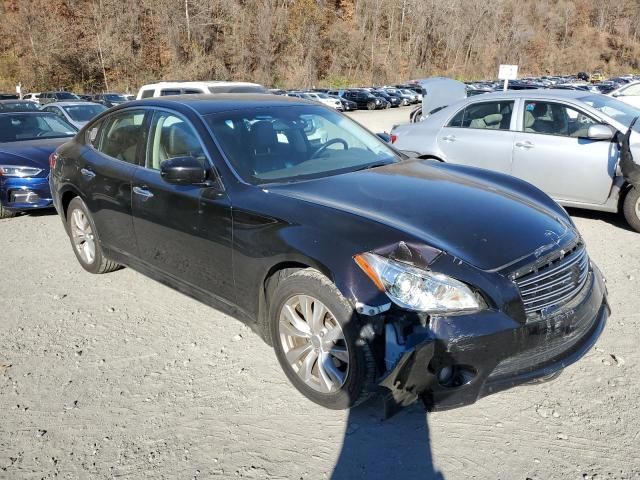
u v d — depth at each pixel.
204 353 3.49
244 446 2.62
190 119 3.69
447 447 2.57
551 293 2.67
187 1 60.41
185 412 2.89
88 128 4.84
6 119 8.48
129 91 56.84
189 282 3.67
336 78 69.38
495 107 6.80
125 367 3.36
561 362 2.71
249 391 3.06
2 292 4.62
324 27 72.19
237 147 3.48
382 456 2.53
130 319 4.02
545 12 103.88
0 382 3.23
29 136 8.41
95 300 4.38
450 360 2.42
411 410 2.86
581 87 39.88
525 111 6.52
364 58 74.06
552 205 3.37
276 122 3.84
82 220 4.86
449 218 2.83
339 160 3.74
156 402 2.99
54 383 3.21
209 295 3.53
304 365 2.89
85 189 4.50
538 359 2.64
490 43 94.50
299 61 66.56
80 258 5.00
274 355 3.44
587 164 5.95
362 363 2.55
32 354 3.55
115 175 4.15
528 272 2.60
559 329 2.65
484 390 2.52
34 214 7.59
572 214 6.65
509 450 2.54
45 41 52.34
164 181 3.66
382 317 2.47
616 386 3.00
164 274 3.90
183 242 3.57
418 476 2.41
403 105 46.50
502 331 2.46
